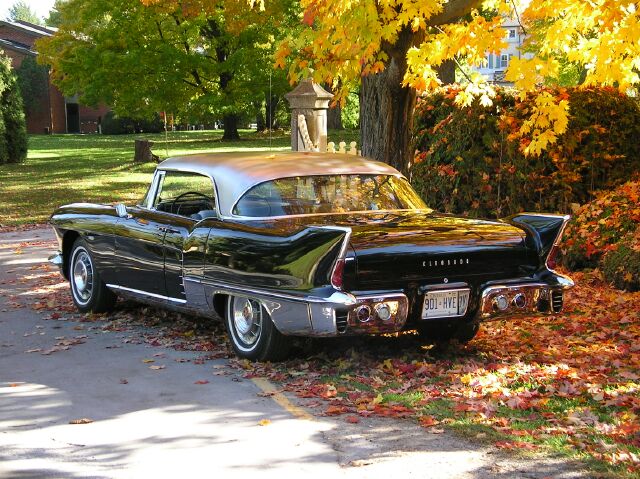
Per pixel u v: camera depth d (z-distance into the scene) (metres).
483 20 8.94
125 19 37.53
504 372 6.54
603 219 10.85
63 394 6.29
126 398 6.15
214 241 7.07
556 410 5.62
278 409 5.81
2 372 6.96
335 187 7.38
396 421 5.48
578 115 11.70
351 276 6.19
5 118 34.22
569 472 4.49
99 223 8.73
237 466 4.76
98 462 4.89
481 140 12.20
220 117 42.50
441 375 6.49
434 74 9.15
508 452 4.82
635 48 8.92
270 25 38.12
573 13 8.94
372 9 8.74
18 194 23.97
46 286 11.12
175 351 7.52
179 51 37.84
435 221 6.90
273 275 6.48
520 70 8.93
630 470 4.46
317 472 4.63
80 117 73.31
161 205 8.22
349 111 49.94
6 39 73.94
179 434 5.34
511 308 6.64
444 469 4.60
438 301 6.47
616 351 7.17
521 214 7.16
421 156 12.95
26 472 4.74
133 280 8.38
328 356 7.11
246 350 7.00
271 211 7.07
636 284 9.64
